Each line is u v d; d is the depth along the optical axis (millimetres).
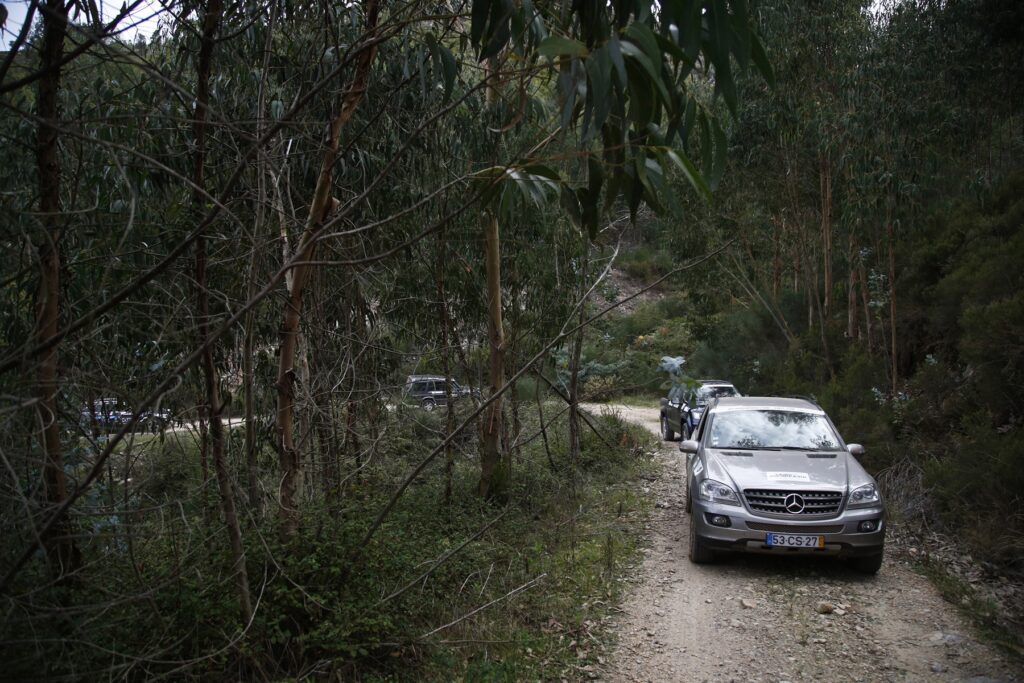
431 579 5641
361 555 4750
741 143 15570
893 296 12602
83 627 3453
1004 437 8320
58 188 3838
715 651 5176
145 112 3520
